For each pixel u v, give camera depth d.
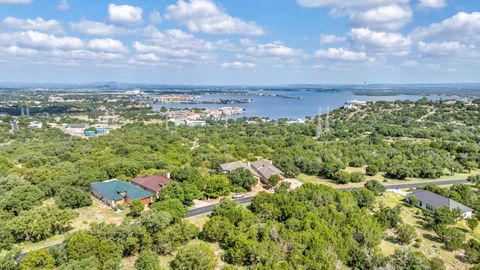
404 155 141.38
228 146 160.25
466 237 71.62
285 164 120.38
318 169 121.56
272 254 55.44
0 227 63.44
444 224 71.00
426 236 71.25
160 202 75.25
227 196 93.81
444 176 123.88
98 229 59.06
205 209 83.88
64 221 68.94
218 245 63.75
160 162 115.19
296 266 52.03
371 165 124.62
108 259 53.38
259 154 147.88
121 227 59.84
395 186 110.94
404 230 67.31
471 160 139.50
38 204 78.00
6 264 50.41
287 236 59.09
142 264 52.66
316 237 58.41
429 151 145.62
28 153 137.62
